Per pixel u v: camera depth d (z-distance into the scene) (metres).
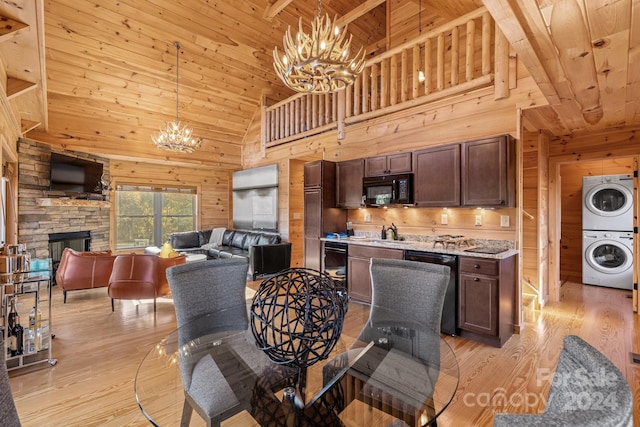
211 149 7.31
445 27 3.77
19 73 3.00
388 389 1.56
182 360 1.82
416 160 3.89
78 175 5.34
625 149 3.94
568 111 3.25
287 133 6.34
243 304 2.35
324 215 4.82
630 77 2.33
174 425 1.53
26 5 1.94
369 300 3.97
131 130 6.07
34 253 4.81
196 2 4.97
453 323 3.21
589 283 5.20
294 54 2.54
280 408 1.46
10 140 3.87
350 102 4.98
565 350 0.84
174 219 7.49
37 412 2.00
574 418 0.57
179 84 5.93
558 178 4.46
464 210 3.81
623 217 4.88
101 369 2.53
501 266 2.95
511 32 1.77
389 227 4.48
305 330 1.40
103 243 6.23
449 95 3.81
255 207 7.11
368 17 6.49
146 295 3.72
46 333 3.02
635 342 3.01
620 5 1.53
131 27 4.82
